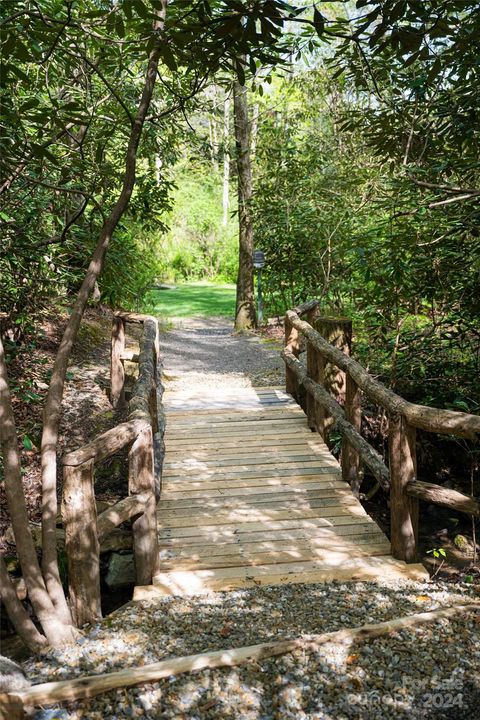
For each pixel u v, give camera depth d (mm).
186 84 6133
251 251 12633
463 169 5121
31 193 5141
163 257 24156
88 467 3248
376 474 4105
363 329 8367
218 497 4777
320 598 3441
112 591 4191
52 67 5156
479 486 6184
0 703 2490
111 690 2682
